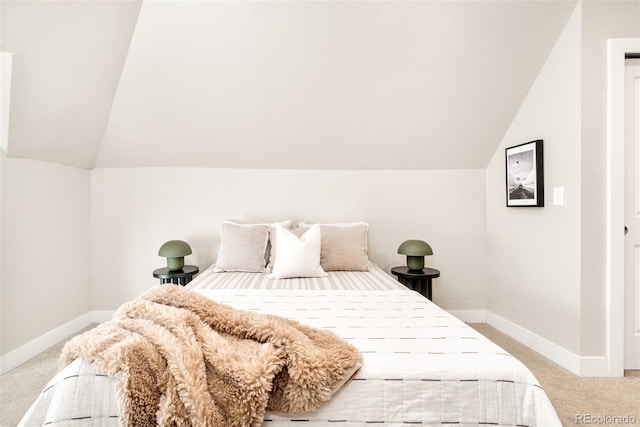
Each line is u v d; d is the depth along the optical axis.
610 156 2.00
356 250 2.67
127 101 2.51
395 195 3.12
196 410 0.89
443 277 3.15
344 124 2.73
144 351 0.97
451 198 3.13
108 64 2.23
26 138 2.16
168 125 2.69
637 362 2.08
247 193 3.08
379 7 2.10
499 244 2.93
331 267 2.61
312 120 2.69
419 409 1.01
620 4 2.00
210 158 2.98
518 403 1.02
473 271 3.15
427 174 3.12
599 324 2.04
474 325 3.05
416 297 1.83
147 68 2.33
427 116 2.68
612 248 2.00
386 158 3.01
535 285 2.46
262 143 2.85
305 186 3.10
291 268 2.36
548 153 2.31
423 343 1.20
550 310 2.30
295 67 2.36
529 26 2.18
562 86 2.18
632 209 2.05
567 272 2.15
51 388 0.98
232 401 0.95
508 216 2.79
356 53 2.30
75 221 2.81
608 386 1.91
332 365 1.01
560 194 2.20
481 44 2.27
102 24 1.98
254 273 2.58
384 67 2.37
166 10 2.06
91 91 2.30
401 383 1.02
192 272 2.69
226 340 1.10
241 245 2.68
